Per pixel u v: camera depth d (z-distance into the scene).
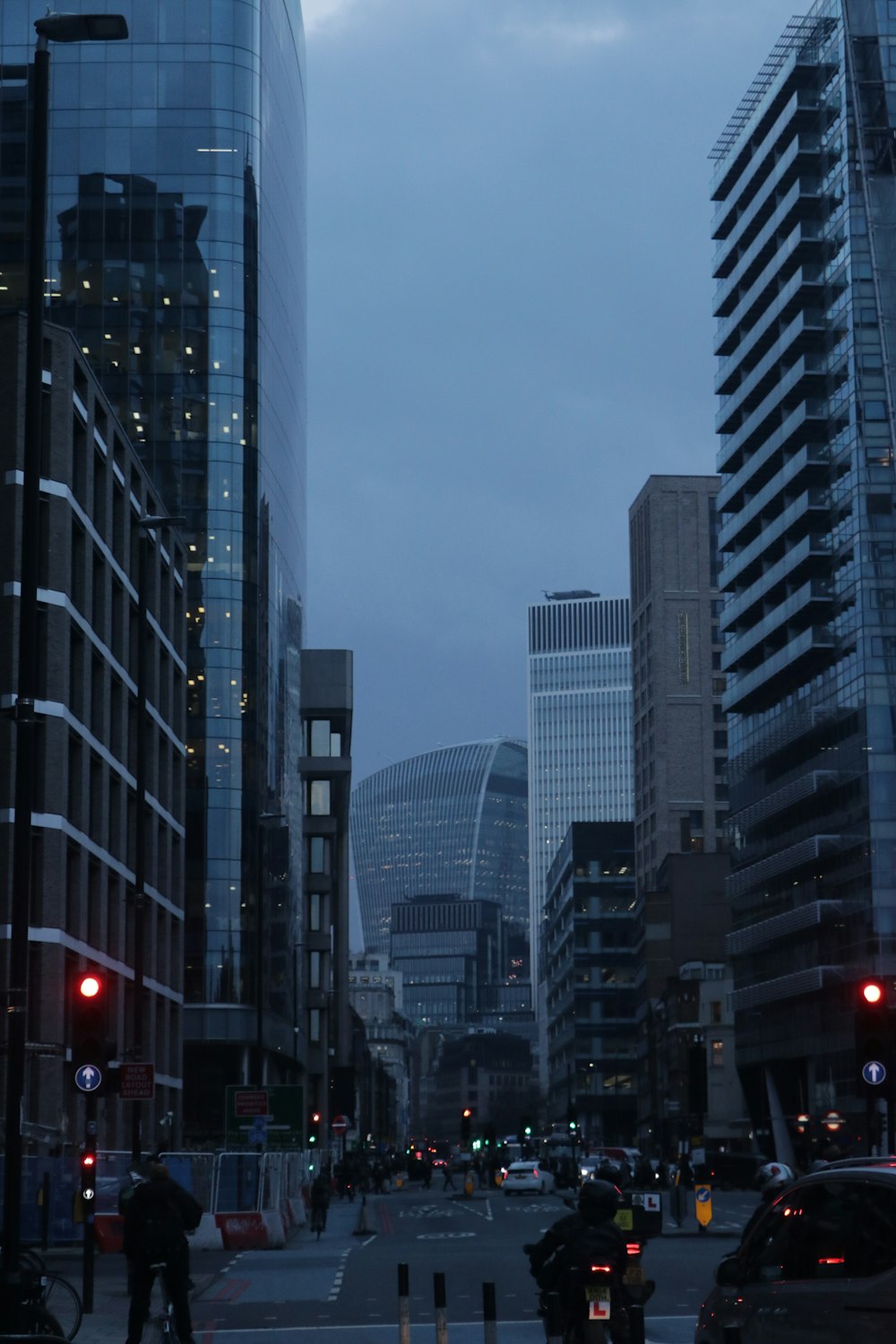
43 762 51.62
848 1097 111.19
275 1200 51.75
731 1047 147.38
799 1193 12.67
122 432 63.66
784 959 125.75
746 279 142.38
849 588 117.38
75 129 109.94
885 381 118.62
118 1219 42.66
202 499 106.88
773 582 129.88
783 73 130.88
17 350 52.62
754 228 139.88
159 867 70.94
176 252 109.31
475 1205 83.00
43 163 23.41
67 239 108.69
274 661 113.12
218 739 104.50
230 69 111.38
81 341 107.81
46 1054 50.28
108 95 110.38
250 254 110.56
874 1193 11.63
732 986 144.88
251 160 111.44
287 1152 65.00
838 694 118.00
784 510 134.25
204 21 111.62
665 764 190.88
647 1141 176.75
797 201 127.25
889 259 120.31
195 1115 102.06
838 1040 113.75
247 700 105.75
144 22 111.31
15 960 21.17
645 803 197.38
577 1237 14.99
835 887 116.12
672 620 193.62
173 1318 20.61
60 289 108.38
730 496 144.00
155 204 109.69
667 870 175.38
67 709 52.94
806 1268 12.12
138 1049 44.50
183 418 107.69
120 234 109.12
